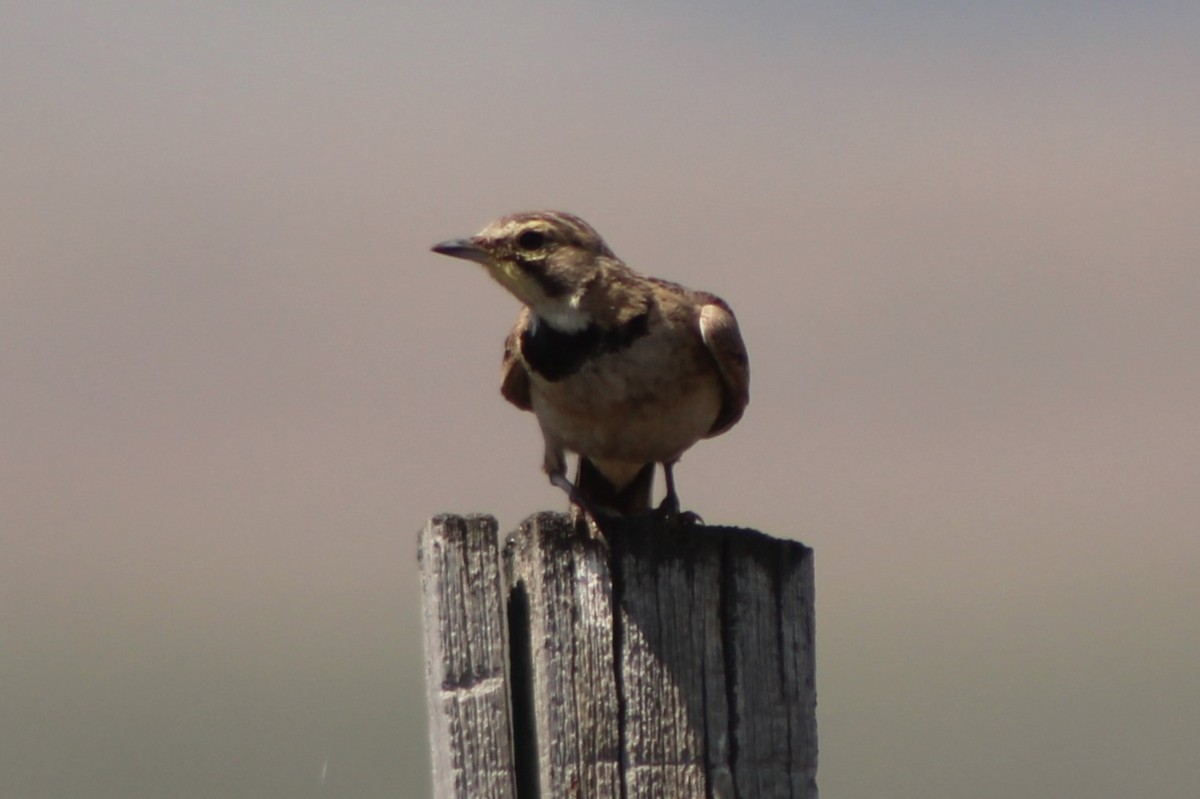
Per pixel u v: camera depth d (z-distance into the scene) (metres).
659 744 9.93
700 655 10.11
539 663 9.97
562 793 9.77
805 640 10.27
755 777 10.02
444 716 9.76
